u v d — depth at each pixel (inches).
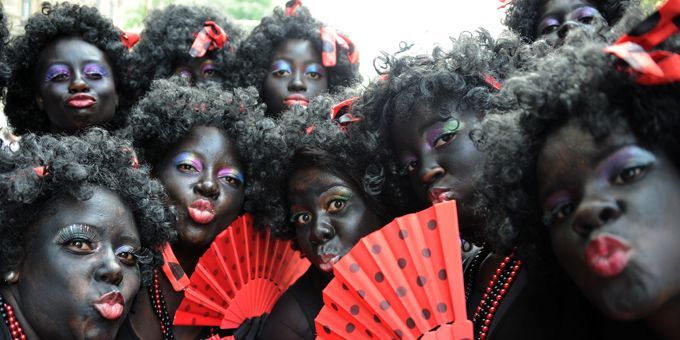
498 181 51.1
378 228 77.3
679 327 41.3
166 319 81.2
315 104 84.2
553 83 44.3
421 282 52.1
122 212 61.7
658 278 38.6
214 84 104.6
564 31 93.2
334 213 76.0
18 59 112.7
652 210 39.2
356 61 128.3
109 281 58.2
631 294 39.0
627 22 47.7
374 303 53.2
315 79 122.6
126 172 64.2
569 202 42.8
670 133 40.1
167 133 85.5
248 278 86.0
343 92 93.7
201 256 87.0
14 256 57.6
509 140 48.1
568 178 42.3
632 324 49.3
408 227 53.1
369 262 53.7
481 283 64.2
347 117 76.9
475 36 75.8
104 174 62.2
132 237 61.8
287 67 121.6
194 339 83.4
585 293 42.9
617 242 39.2
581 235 41.6
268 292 87.5
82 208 59.0
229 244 83.8
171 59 125.3
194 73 124.3
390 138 74.5
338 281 55.2
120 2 243.6
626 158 39.9
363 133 75.4
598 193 40.5
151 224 66.3
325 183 76.0
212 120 87.7
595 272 40.2
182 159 84.6
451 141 67.8
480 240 67.8
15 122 117.3
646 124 39.9
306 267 87.7
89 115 109.8
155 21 128.6
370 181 74.5
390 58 76.5
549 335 56.5
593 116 40.9
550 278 55.7
